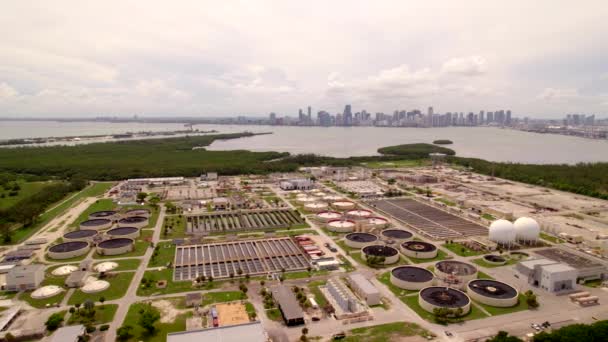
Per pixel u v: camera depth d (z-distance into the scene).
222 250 159.50
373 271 137.00
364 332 98.19
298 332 98.38
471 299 116.56
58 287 120.75
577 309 110.88
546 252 153.50
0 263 141.62
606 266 138.62
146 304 112.38
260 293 119.88
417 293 120.25
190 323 101.50
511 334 97.94
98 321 102.81
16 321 103.62
